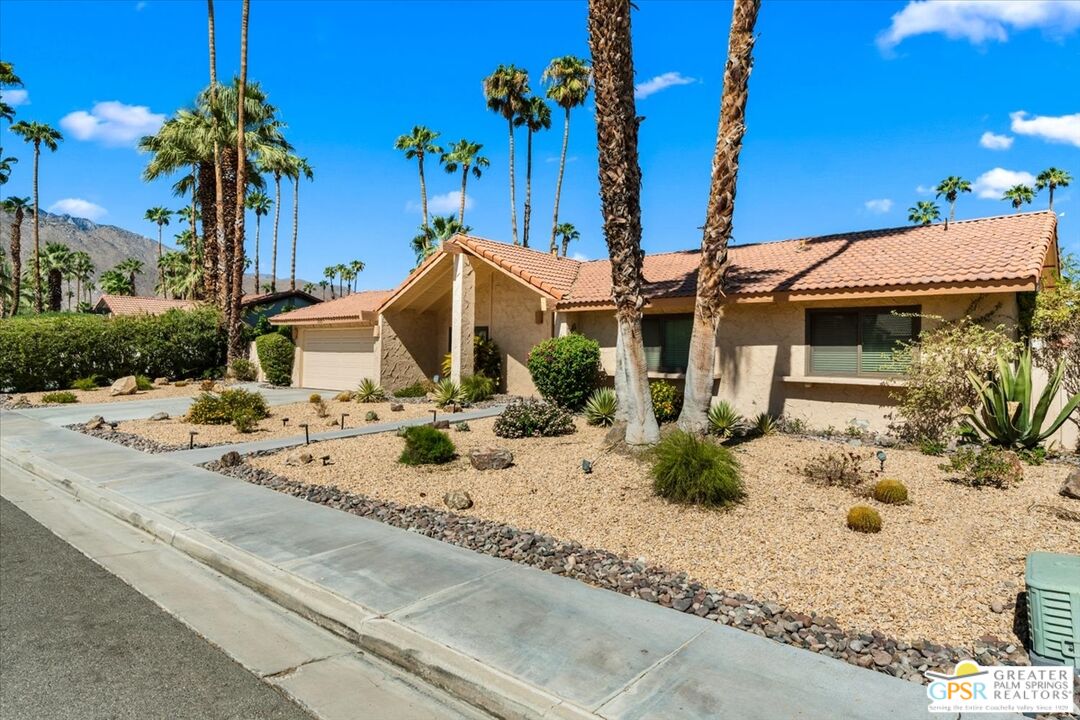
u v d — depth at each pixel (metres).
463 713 3.85
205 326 29.66
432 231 42.00
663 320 15.43
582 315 16.92
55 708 3.77
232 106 32.00
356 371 24.39
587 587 5.45
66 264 72.81
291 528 7.22
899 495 7.29
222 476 10.00
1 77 30.58
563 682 3.89
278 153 33.47
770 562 5.79
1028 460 9.24
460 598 5.20
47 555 6.66
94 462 11.13
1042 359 10.59
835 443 11.22
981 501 7.34
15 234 55.25
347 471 9.94
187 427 14.98
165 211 80.75
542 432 12.15
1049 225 12.66
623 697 3.72
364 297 27.97
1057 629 3.93
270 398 21.92
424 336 23.31
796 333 13.23
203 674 4.22
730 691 3.77
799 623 4.62
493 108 46.06
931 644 4.30
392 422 15.06
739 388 13.95
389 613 4.92
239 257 29.58
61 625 4.95
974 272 10.97
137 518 7.80
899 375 11.94
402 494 8.59
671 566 5.84
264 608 5.39
